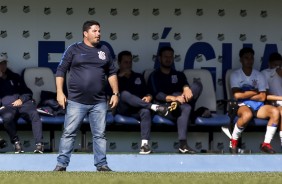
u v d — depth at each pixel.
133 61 42.34
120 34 42.28
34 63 41.94
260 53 42.78
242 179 25.50
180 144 38.19
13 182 23.97
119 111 38.72
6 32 41.84
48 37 42.03
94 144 31.17
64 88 40.12
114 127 39.91
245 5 42.88
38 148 38.28
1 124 38.41
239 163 35.12
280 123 39.38
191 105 39.25
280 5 42.91
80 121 31.09
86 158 34.47
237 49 42.81
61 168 31.06
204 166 34.91
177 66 42.50
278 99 40.50
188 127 39.25
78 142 40.78
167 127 39.81
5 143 39.56
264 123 39.19
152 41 42.44
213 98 41.25
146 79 41.06
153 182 24.09
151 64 42.41
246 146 41.62
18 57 41.84
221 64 42.62
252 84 40.25
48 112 38.81
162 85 39.53
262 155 35.41
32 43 41.97
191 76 41.44
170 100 38.69
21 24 41.91
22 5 41.97
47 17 42.03
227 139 41.44
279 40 42.84
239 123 38.88
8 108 38.25
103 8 42.25
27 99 38.78
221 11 42.75
